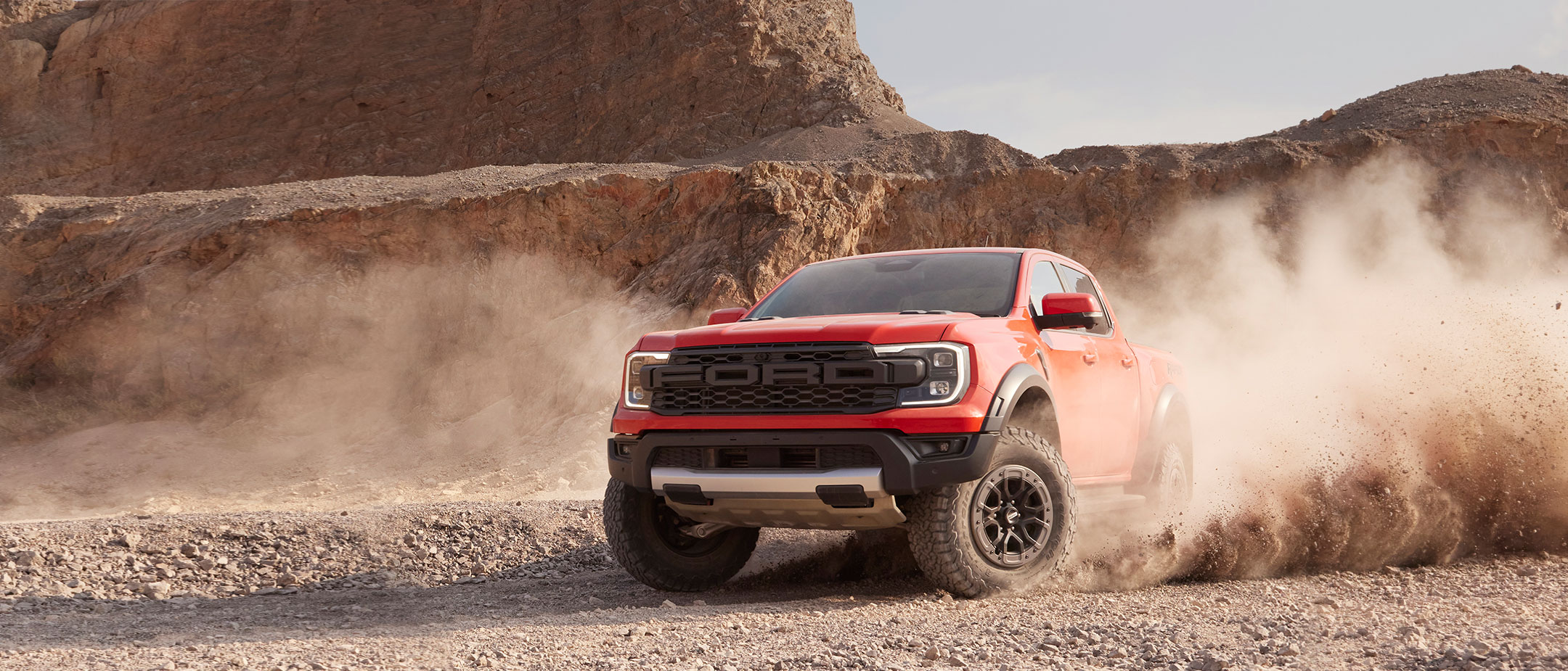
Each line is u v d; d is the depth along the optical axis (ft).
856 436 17.13
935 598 17.78
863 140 181.68
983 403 17.44
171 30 219.20
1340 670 11.52
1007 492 18.31
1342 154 133.69
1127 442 22.48
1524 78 153.99
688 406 18.51
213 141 211.41
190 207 139.95
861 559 22.77
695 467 18.43
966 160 135.54
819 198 116.57
